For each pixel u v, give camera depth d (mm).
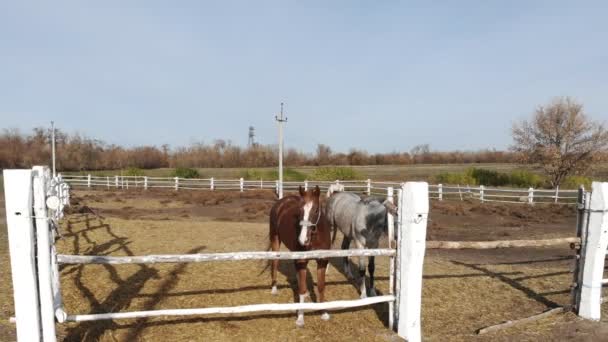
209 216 15422
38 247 3086
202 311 3596
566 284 5988
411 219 3832
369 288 5598
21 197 2955
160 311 3514
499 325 4324
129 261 3369
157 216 15008
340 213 6043
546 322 4508
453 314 4785
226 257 3572
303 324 4262
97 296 4949
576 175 24203
